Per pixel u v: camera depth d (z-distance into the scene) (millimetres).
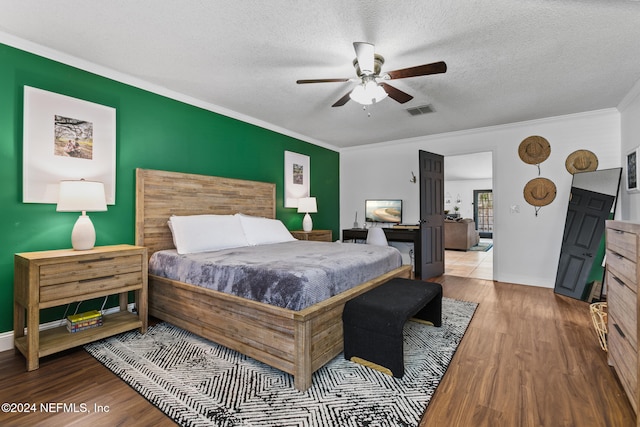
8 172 2287
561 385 1798
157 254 2912
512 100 3504
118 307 2910
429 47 2361
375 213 5793
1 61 2250
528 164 4344
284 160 4891
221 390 1763
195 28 2148
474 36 2209
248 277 2127
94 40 2318
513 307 3289
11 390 1754
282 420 1507
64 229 2578
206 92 3352
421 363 2070
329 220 6031
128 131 2982
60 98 2523
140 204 3018
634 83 3020
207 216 3330
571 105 3660
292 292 1898
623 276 1713
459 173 9867
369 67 2191
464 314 3047
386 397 1694
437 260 4898
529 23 2051
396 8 1907
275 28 2139
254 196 4281
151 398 1683
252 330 2039
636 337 1482
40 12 1982
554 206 4160
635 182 3184
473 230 8656
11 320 2303
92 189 2363
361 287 2395
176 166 3396
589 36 2197
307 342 1778
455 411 1573
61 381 1852
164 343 2387
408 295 2223
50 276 2057
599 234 3562
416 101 3543
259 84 3121
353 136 5320
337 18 2016
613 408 1583
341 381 1857
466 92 3260
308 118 4273
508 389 1765
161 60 2629
